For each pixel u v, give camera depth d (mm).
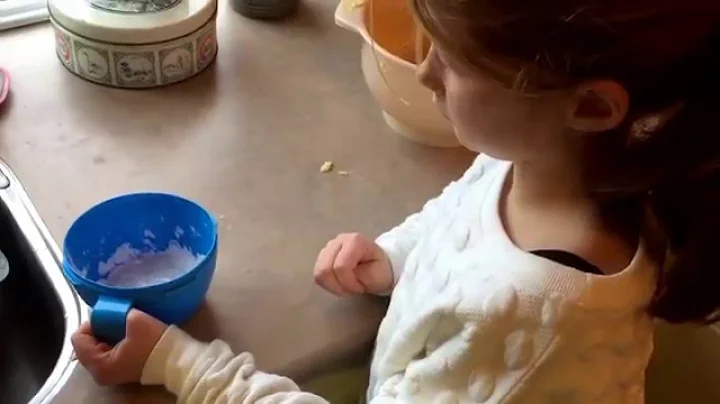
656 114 601
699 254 654
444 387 683
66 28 1021
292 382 712
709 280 663
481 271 672
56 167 920
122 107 1015
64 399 718
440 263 716
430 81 670
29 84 1031
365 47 951
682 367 1040
